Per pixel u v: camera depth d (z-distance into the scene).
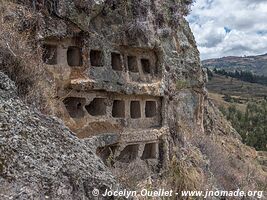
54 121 6.03
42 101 8.35
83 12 13.05
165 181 10.97
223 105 80.31
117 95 15.05
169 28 19.77
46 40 12.16
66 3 12.42
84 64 13.45
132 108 16.53
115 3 14.70
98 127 13.87
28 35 10.81
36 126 5.60
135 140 15.20
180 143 18.47
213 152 22.48
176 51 21.08
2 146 4.88
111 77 14.45
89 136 13.05
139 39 15.77
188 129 21.64
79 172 5.29
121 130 14.84
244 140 51.97
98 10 13.73
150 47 16.42
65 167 5.21
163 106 17.36
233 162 25.83
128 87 15.12
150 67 17.22
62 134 5.81
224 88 143.38
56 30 12.20
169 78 18.34
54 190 4.84
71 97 13.32
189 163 16.30
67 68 12.90
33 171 4.86
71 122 12.57
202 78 24.42
